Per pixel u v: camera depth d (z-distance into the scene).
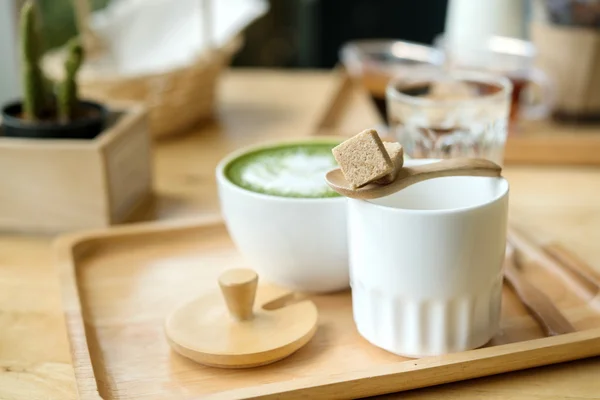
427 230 0.57
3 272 0.72
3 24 1.22
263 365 0.60
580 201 0.82
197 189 0.86
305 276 0.66
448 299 0.58
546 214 0.80
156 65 1.07
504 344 0.61
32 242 0.77
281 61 1.99
